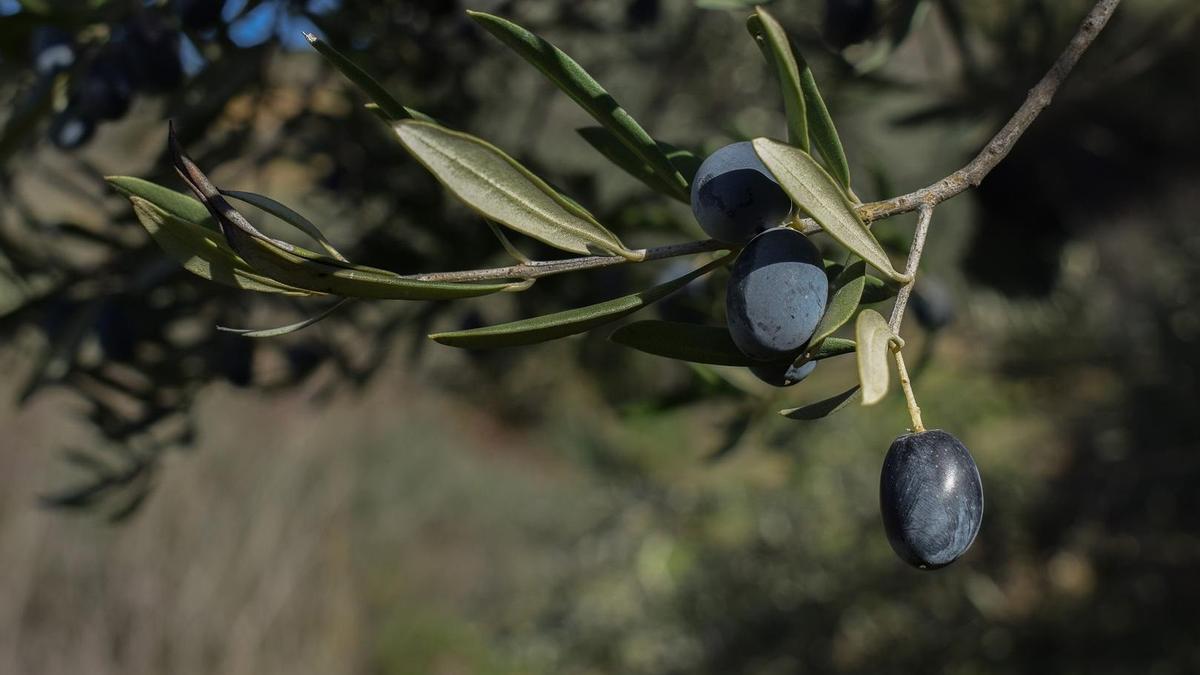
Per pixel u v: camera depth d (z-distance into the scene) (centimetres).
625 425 62
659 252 37
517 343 36
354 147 66
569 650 209
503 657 240
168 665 209
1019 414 163
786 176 34
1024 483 157
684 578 193
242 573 222
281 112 65
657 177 41
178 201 37
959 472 36
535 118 77
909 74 86
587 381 142
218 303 61
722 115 109
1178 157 137
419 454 314
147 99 53
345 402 251
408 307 68
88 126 52
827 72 79
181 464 215
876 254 35
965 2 84
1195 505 140
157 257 57
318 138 66
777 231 36
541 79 84
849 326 50
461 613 290
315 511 241
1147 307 141
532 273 36
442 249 66
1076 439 155
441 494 315
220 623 218
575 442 257
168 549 213
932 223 102
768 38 34
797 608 168
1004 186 100
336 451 250
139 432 61
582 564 213
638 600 201
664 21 96
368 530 292
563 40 88
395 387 280
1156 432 141
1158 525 142
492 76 79
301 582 238
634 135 39
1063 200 106
